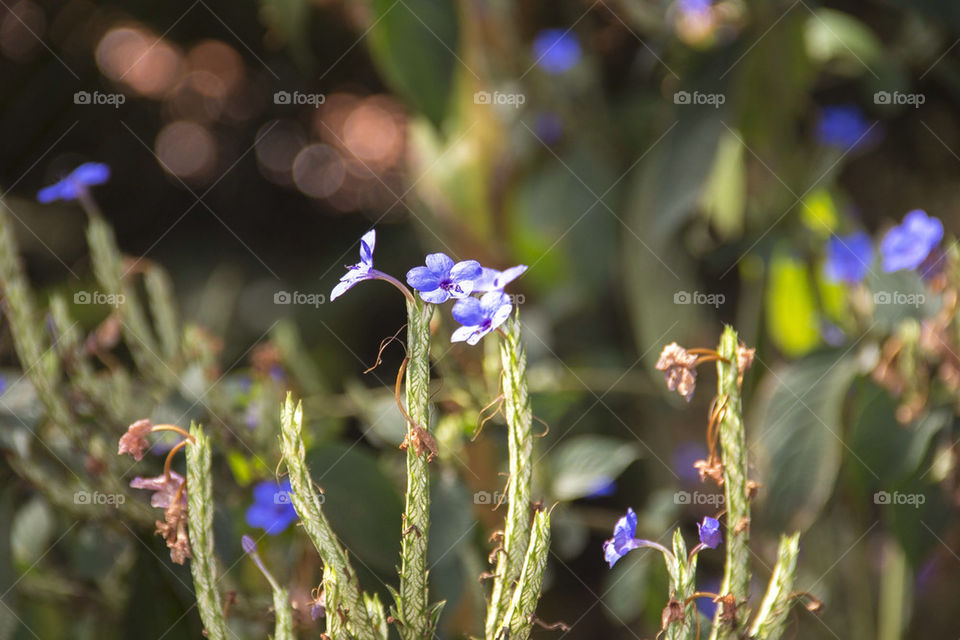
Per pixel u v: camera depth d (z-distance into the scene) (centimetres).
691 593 76
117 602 94
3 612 91
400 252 199
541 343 141
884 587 110
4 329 94
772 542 96
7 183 195
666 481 145
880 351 94
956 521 97
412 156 145
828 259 106
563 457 99
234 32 198
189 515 78
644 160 132
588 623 155
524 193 137
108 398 90
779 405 97
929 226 91
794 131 115
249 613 88
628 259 127
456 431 92
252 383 99
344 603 76
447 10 122
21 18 192
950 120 131
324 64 199
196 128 209
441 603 77
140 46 198
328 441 91
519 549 76
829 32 119
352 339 192
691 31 120
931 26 119
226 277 200
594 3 142
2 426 89
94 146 203
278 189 210
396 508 90
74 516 90
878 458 93
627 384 136
